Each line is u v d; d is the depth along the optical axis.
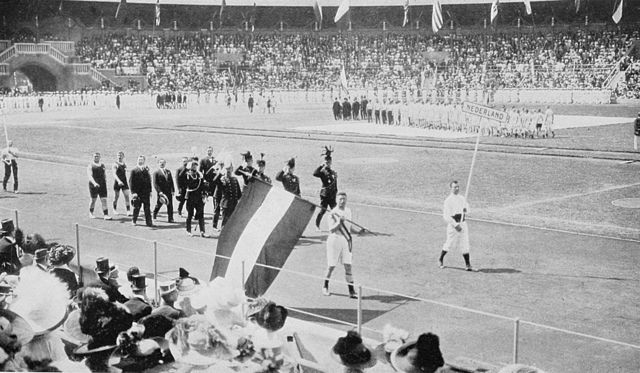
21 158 31.83
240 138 38.59
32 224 18.17
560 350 9.57
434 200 21.38
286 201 11.36
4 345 6.43
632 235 16.52
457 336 10.12
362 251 15.42
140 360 6.08
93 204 19.20
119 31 74.12
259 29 77.75
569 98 64.56
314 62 76.81
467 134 40.78
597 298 11.88
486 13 72.19
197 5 76.81
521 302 11.72
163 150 33.66
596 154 30.75
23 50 67.19
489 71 70.31
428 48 74.25
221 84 74.56
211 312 7.20
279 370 6.29
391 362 6.11
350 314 11.16
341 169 27.59
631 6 65.88
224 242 11.55
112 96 67.19
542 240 16.22
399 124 46.59
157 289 11.00
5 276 8.68
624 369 8.90
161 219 19.44
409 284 12.87
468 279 13.16
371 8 76.19
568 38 68.56
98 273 9.30
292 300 11.98
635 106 59.62
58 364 6.56
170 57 75.00
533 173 26.05
